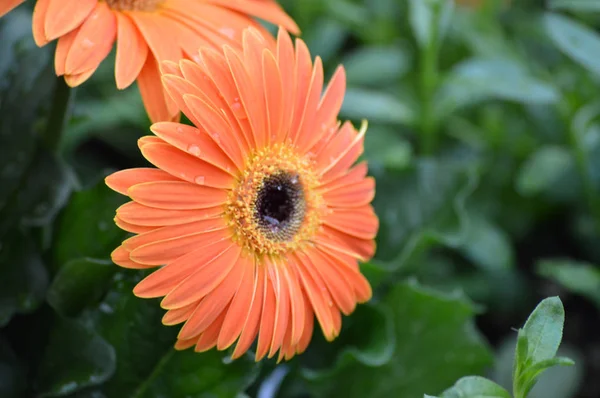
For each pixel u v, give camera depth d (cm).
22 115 51
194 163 44
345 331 54
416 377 54
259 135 45
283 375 53
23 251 50
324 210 47
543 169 61
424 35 59
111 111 58
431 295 54
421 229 56
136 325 48
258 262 46
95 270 47
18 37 53
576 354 59
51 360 49
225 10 48
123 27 45
